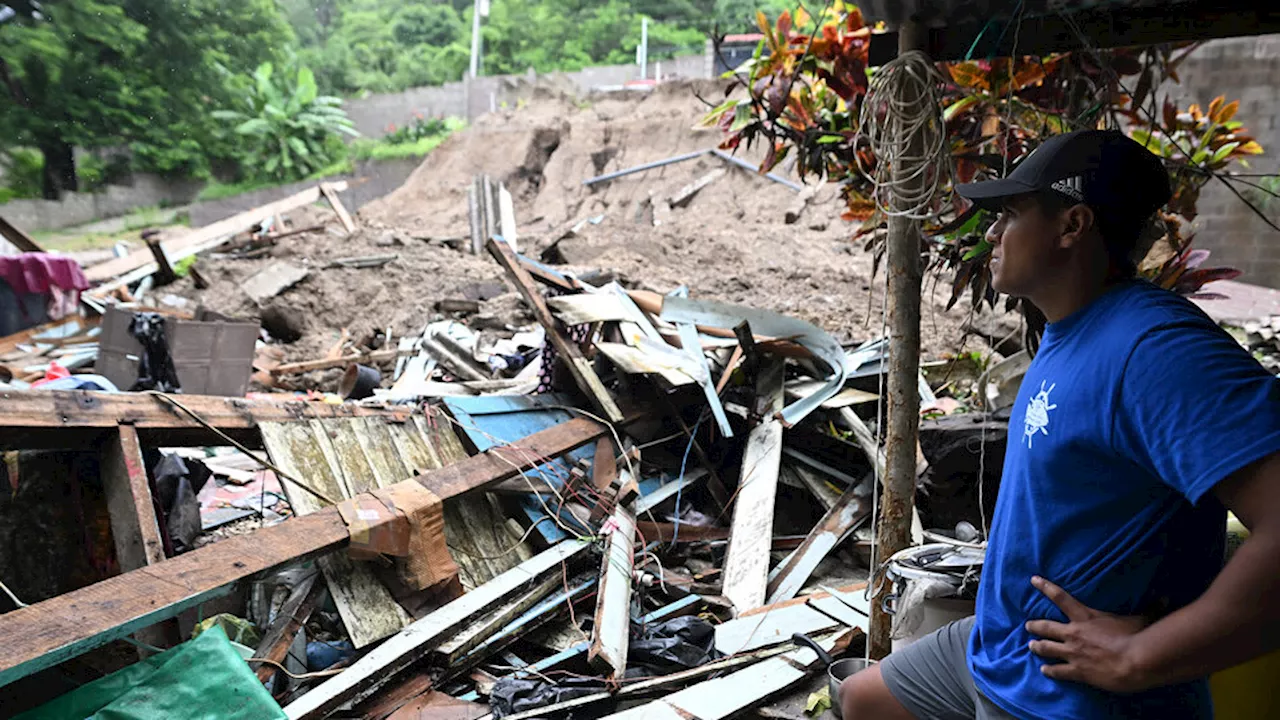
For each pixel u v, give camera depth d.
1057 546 1.55
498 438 5.34
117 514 3.77
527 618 4.19
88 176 29.25
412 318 11.76
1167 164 5.00
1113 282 1.61
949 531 5.22
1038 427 1.58
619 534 4.79
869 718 2.09
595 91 25.56
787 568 4.97
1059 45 3.24
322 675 3.68
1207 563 1.48
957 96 4.48
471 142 24.38
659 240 15.54
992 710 1.68
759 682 3.62
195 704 2.85
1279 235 15.15
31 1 28.88
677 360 5.93
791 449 6.01
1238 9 3.03
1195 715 1.51
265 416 4.53
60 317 10.59
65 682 3.45
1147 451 1.38
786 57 5.16
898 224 3.31
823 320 10.98
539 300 6.02
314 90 32.94
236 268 13.79
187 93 31.31
